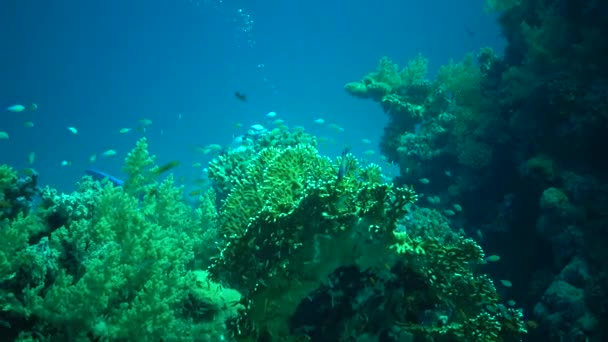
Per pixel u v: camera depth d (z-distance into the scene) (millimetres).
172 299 4625
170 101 98500
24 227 4340
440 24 111000
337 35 116125
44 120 76625
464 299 4258
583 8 11844
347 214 4148
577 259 8398
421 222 8789
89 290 4000
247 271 4422
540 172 9836
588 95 9906
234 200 5406
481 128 12141
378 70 16172
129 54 107812
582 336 7273
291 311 4168
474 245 4109
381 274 4176
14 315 3914
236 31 109938
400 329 4277
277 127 12250
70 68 100438
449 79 15203
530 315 9344
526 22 14031
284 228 4270
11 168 5070
